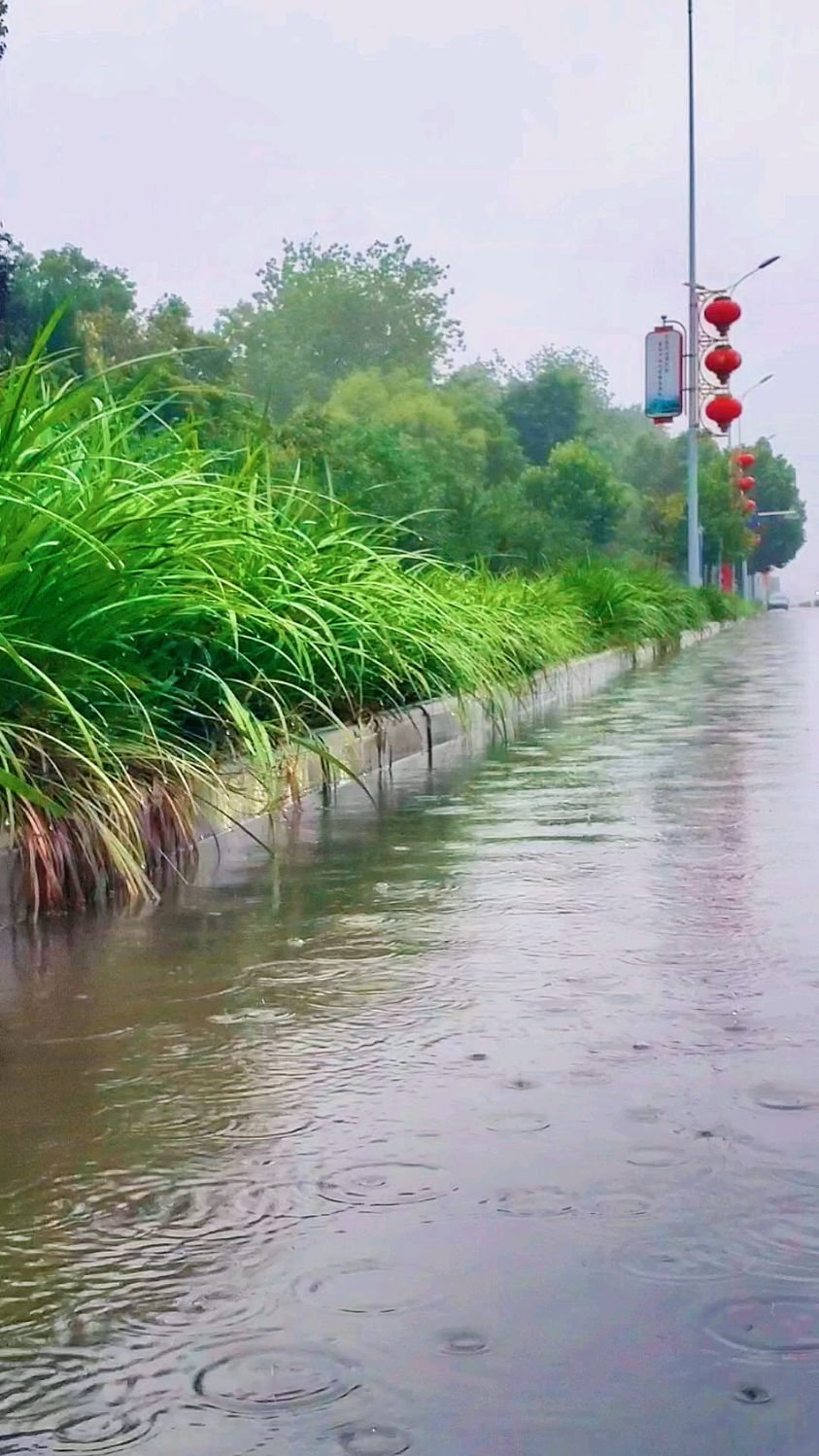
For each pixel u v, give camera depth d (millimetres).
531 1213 2629
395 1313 2281
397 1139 2986
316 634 7270
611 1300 2311
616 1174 2793
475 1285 2367
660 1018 3797
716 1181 2756
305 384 61156
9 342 23203
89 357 25016
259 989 4105
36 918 4973
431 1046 3588
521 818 7152
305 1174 2820
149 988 4125
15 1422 2012
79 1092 3297
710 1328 2221
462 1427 1984
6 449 5492
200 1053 3557
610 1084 3297
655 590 28281
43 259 34719
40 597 5461
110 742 5809
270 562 7605
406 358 67625
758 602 87812
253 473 8297
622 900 5227
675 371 35719
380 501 22016
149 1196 2732
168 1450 1945
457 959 4422
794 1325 2227
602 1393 2057
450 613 10953
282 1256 2480
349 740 8406
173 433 7562
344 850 6297
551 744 10672
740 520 56844
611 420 92438
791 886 5422
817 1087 3266
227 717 6945
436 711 10234
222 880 5676
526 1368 2121
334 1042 3627
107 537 5738
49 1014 3889
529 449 67938
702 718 12781
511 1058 3482
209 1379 2107
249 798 6645
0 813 4984
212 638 6777
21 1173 2842
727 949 4508
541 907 5133
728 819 7043
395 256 67625
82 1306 2320
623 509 48438
